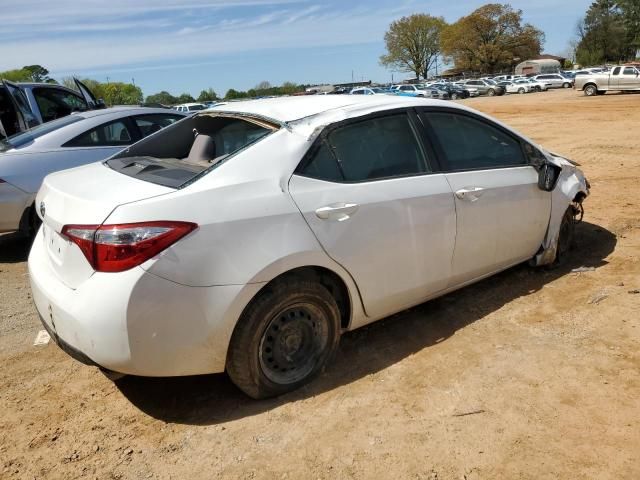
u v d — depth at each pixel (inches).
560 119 778.2
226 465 100.9
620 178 338.6
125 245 97.7
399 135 136.0
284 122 122.7
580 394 116.9
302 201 114.2
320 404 117.3
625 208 264.1
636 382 120.0
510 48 3548.2
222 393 122.7
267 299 110.1
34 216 221.8
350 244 119.7
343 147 125.0
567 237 191.2
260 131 124.6
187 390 124.8
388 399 118.3
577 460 98.2
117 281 97.8
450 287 147.8
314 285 116.7
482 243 149.7
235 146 131.6
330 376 127.8
